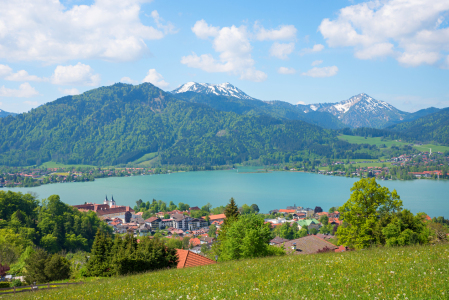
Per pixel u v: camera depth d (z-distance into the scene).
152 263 38.03
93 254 55.56
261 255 41.38
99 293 20.94
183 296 15.71
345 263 18.42
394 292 11.93
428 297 11.23
